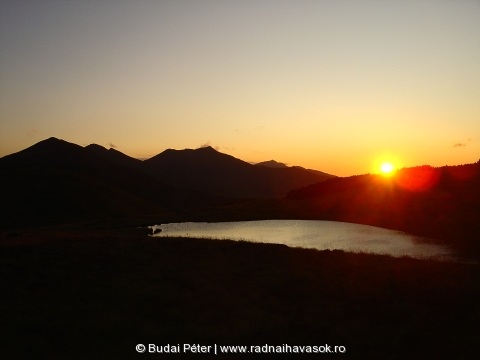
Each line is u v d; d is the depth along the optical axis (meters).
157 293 19.03
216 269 23.98
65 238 35.44
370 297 18.27
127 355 12.70
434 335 14.07
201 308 17.11
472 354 12.69
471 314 16.20
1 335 13.99
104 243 32.00
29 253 27.00
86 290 19.61
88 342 13.66
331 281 20.95
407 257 27.56
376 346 13.41
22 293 18.89
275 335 14.20
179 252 29.14
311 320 15.54
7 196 102.06
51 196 104.25
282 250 29.39
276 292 19.45
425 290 19.06
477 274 21.81
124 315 16.20
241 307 17.16
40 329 14.62
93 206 103.94
